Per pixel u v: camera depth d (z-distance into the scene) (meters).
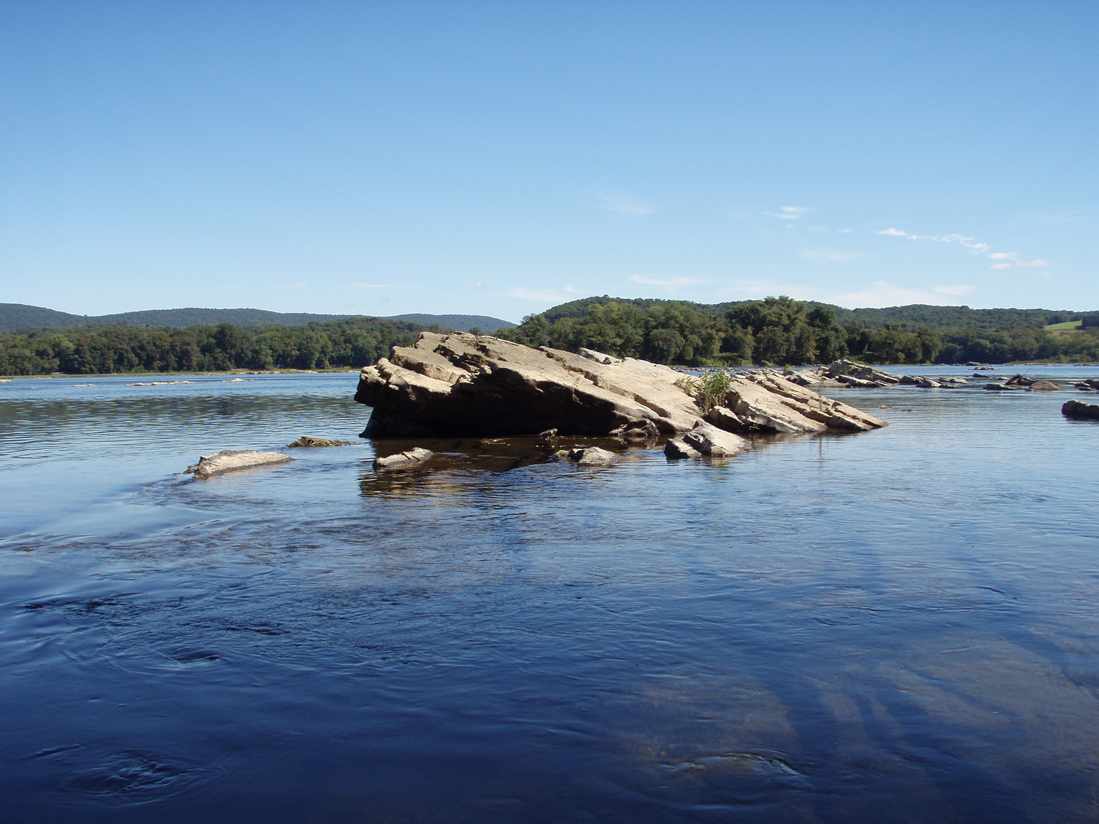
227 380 149.75
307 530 17.30
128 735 7.87
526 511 19.23
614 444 34.88
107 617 11.43
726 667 9.30
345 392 95.75
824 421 42.75
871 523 17.34
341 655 9.84
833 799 6.60
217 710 8.38
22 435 41.94
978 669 9.16
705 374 46.16
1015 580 12.74
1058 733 7.65
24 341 193.00
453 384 37.91
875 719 7.97
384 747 7.54
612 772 7.04
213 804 6.66
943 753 7.31
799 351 193.12
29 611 11.73
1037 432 39.94
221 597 12.34
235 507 20.14
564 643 10.14
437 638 10.38
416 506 20.06
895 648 9.83
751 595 12.06
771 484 23.11
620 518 18.22
